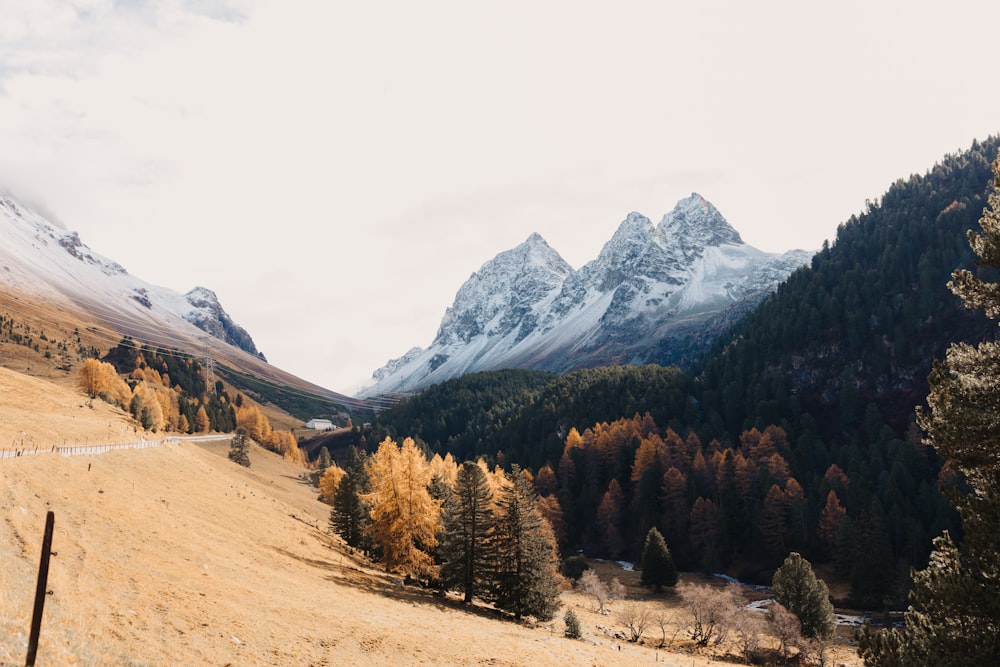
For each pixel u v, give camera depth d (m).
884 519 109.06
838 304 195.25
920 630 19.06
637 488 137.00
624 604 82.69
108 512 40.00
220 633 26.67
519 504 56.44
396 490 60.66
